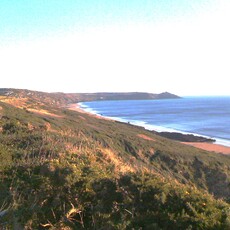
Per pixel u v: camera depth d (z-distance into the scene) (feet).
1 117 77.66
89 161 29.04
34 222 19.58
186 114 366.84
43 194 22.25
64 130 86.17
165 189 20.21
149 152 90.74
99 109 460.96
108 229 18.35
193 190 20.93
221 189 68.74
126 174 22.81
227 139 184.96
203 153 105.50
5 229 18.45
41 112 144.46
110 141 93.71
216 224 17.25
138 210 19.61
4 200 21.56
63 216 20.06
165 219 18.25
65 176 22.72
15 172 26.71
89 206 21.13
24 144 40.40
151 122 281.33
